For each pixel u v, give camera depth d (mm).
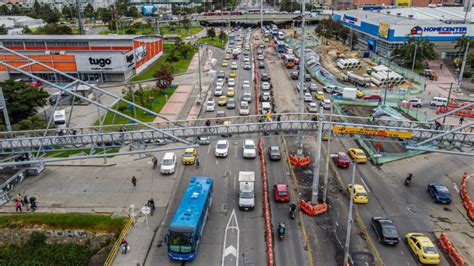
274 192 51344
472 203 49562
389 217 47219
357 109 87750
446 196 50250
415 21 141000
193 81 112188
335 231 44219
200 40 180125
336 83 107938
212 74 118938
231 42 178000
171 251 38719
